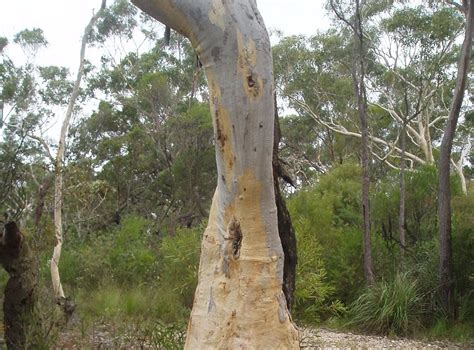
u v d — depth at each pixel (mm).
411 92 25906
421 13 21688
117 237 17312
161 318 11172
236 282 3463
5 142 16125
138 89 27844
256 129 3420
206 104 26234
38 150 16266
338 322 12391
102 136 29453
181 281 12711
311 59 26219
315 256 10844
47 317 6754
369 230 13812
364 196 14133
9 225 6266
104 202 21672
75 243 17062
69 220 18203
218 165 3547
